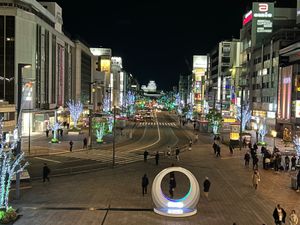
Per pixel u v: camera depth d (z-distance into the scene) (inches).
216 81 5782.5
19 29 2802.7
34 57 2933.1
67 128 3316.9
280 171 1555.1
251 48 4001.0
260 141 2576.3
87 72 5177.2
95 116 3385.8
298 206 1040.2
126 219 892.0
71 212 937.5
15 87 2783.0
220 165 1704.0
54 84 3503.9
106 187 1219.2
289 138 2632.9
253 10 3961.6
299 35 3255.4
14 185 1222.9
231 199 1103.0
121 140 2682.1
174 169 965.8
